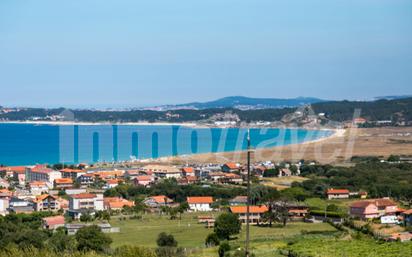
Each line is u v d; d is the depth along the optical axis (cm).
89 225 12131
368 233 12419
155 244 10606
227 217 11650
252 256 9488
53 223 13088
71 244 9894
